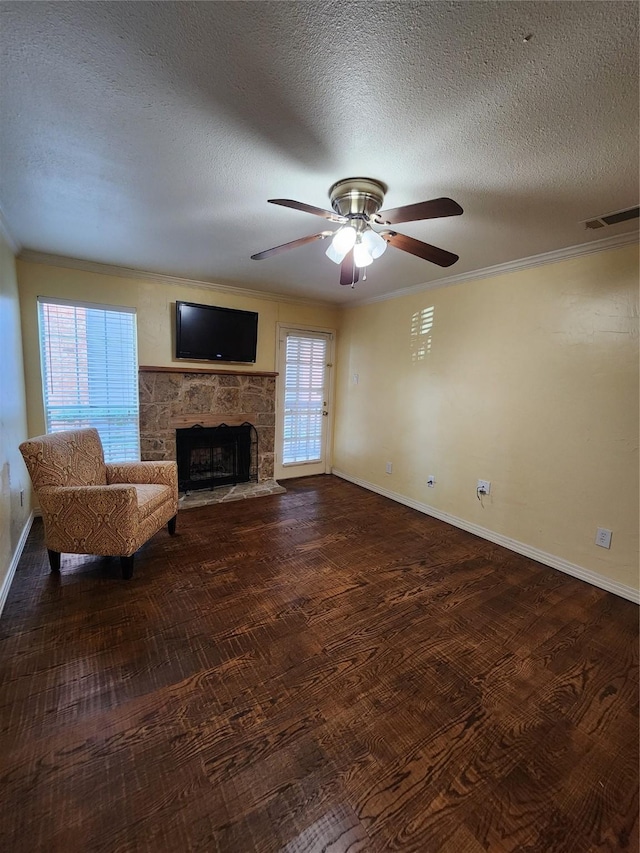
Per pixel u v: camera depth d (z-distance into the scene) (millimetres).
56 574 2518
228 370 4246
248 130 1505
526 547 3016
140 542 2537
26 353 3221
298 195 2043
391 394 4258
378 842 1117
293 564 2752
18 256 3084
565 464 2762
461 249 2711
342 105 1347
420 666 1814
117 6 998
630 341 2406
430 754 1390
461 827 1164
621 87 1217
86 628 1995
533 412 2938
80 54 1150
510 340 3064
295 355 4785
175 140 1582
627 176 1741
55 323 3357
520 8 976
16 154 1689
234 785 1260
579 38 1050
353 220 1854
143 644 1893
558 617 2234
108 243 2836
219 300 4121
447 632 2066
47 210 2266
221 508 3852
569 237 2449
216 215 2312
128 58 1164
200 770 1303
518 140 1514
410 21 1022
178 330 3807
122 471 3053
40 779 1252
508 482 3129
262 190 1987
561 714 1575
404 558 2906
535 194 1924
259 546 3020
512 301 3037
